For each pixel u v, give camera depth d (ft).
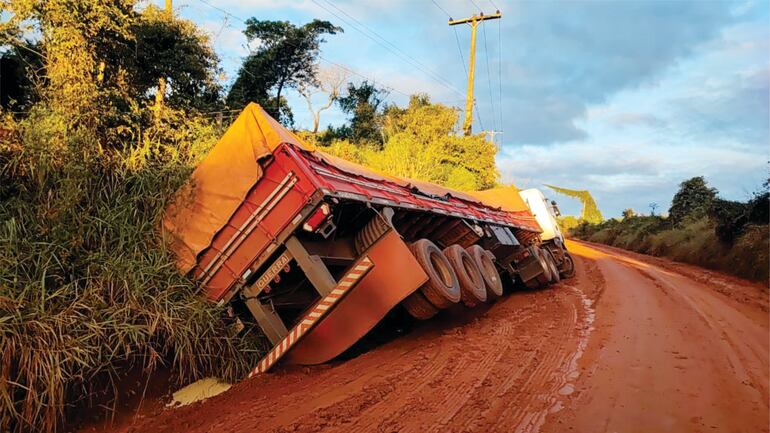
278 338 20.74
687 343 24.77
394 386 17.79
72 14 33.45
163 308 18.42
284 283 23.38
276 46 74.79
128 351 16.55
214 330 19.49
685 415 15.60
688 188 109.29
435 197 34.83
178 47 43.83
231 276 20.80
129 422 15.74
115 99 35.50
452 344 24.13
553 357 21.94
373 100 103.19
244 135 20.63
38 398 14.38
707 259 68.39
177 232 21.27
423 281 21.18
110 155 25.64
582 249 112.88
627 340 25.31
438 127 98.58
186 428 14.79
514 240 46.09
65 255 18.49
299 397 16.84
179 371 18.31
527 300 40.45
